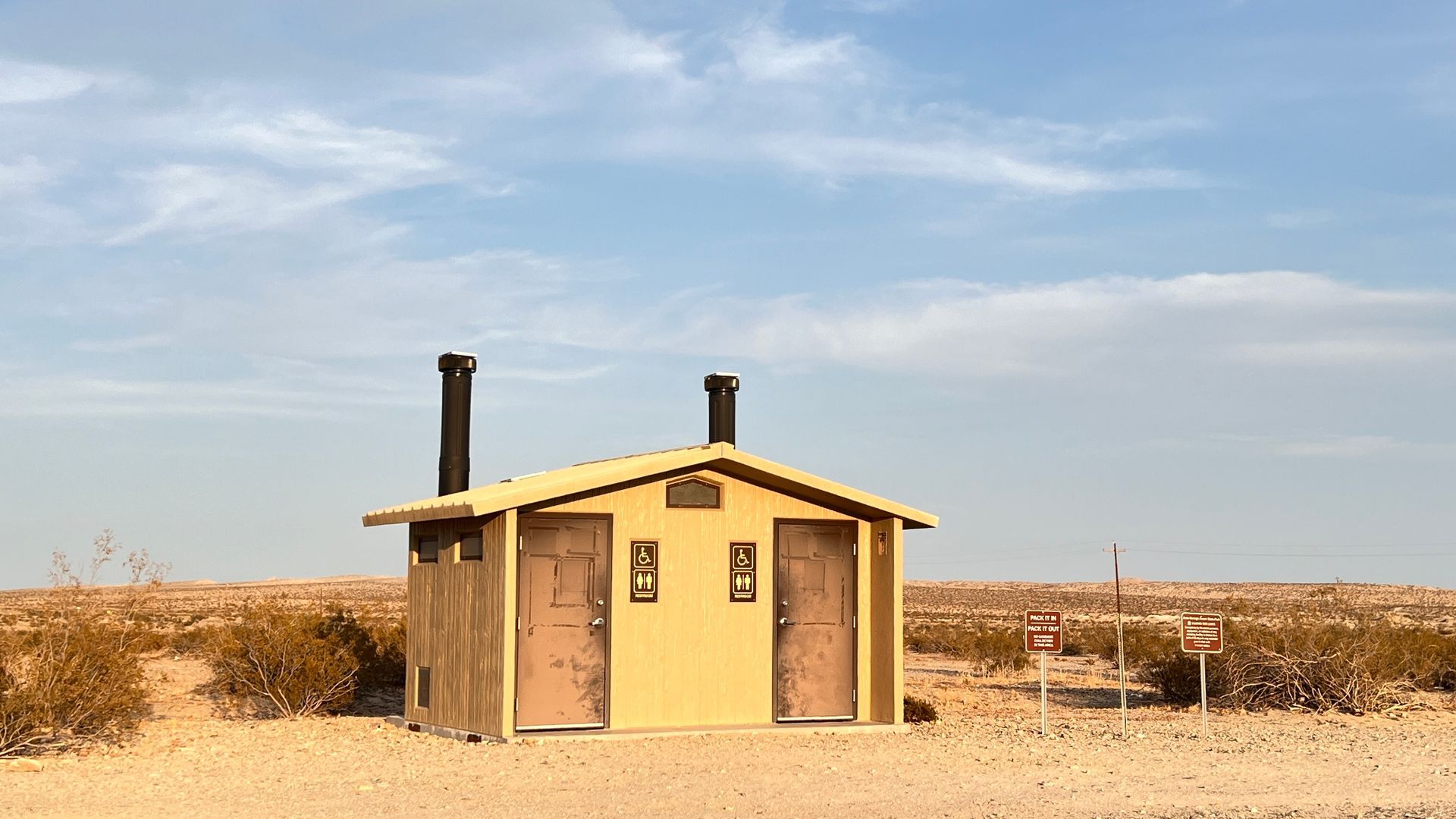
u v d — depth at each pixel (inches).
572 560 700.0
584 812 468.8
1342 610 1052.5
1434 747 676.1
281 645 861.2
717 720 724.7
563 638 694.5
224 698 944.9
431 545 770.2
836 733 722.2
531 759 608.4
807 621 751.1
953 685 1208.8
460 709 715.4
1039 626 738.8
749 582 738.8
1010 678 1307.8
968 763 601.9
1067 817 464.4
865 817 462.0
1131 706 998.4
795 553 751.7
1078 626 2544.3
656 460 709.9
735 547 737.0
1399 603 4515.3
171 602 3516.2
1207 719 877.2
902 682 741.9
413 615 784.3
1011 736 724.7
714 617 729.0
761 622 739.4
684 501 728.3
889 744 677.9
